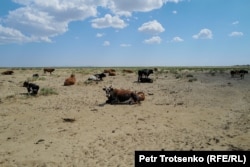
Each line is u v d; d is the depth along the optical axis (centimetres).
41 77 4369
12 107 1838
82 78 4353
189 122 1405
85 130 1277
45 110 1733
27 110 1738
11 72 5384
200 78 4353
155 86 3111
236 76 4806
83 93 2503
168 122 1408
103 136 1183
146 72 3778
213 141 1095
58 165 890
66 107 1825
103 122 1419
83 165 884
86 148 1041
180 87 2991
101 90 2716
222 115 1561
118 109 1744
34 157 961
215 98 2197
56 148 1046
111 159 929
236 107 1803
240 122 1388
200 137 1150
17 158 955
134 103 1950
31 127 1341
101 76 3841
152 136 1174
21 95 2364
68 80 3206
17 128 1328
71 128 1312
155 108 1773
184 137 1154
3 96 2317
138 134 1205
